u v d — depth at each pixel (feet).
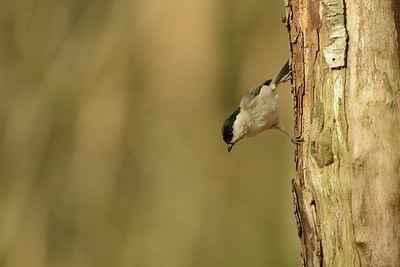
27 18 53.36
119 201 51.13
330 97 18.99
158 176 50.96
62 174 51.44
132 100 50.98
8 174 51.90
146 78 50.62
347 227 18.56
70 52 52.42
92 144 51.31
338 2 18.94
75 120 51.57
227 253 49.65
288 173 48.49
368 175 18.26
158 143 50.98
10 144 52.06
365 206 18.26
